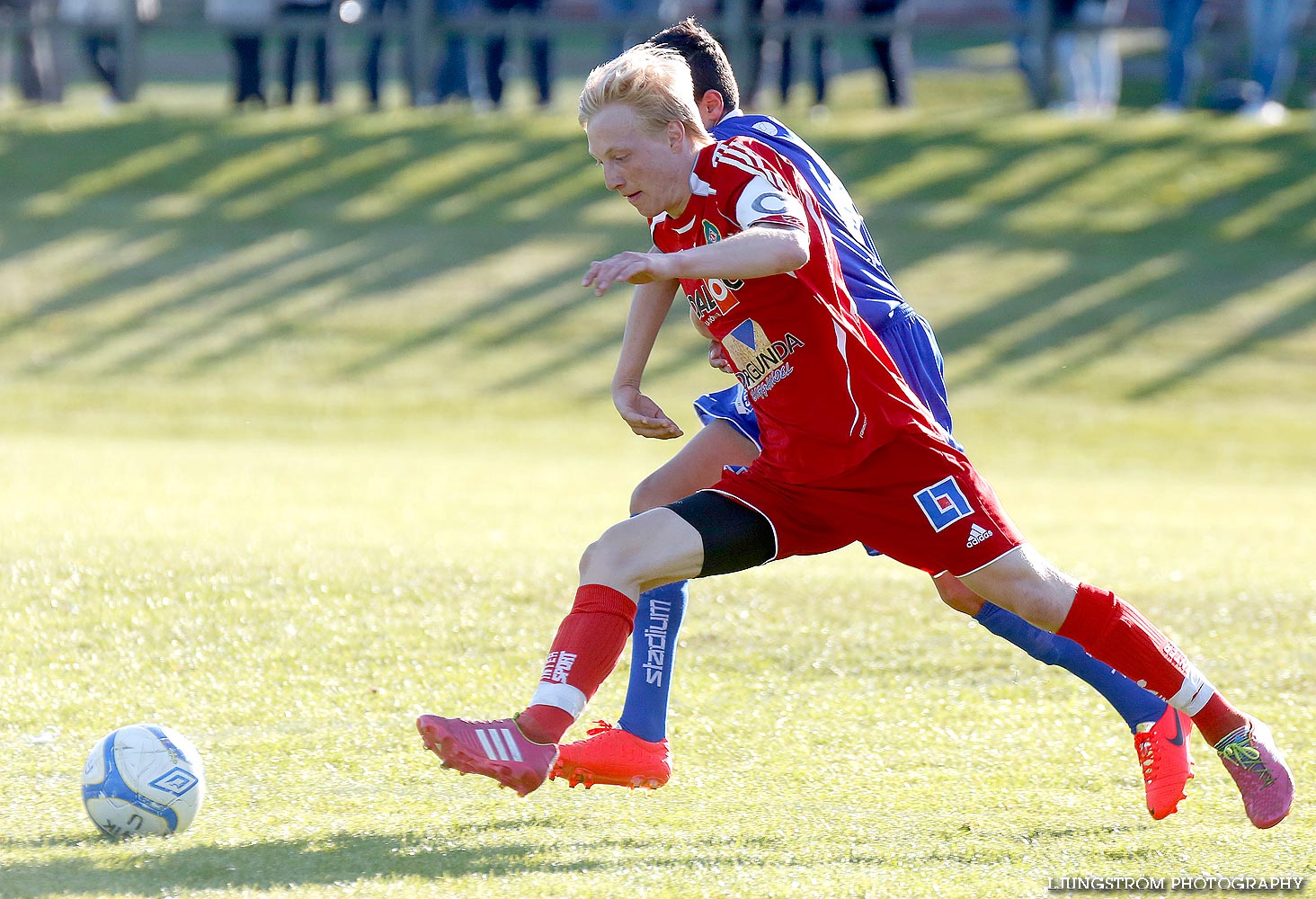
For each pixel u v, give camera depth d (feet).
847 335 38.96
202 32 219.00
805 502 40.29
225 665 56.08
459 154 204.33
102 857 36.83
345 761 46.06
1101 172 196.03
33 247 182.19
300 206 193.36
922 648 60.49
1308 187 190.39
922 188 193.36
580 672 38.11
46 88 232.12
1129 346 160.86
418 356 161.17
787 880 35.81
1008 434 142.51
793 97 235.20
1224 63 239.30
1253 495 118.11
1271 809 40.06
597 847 38.68
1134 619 40.14
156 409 146.30
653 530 39.29
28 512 84.43
